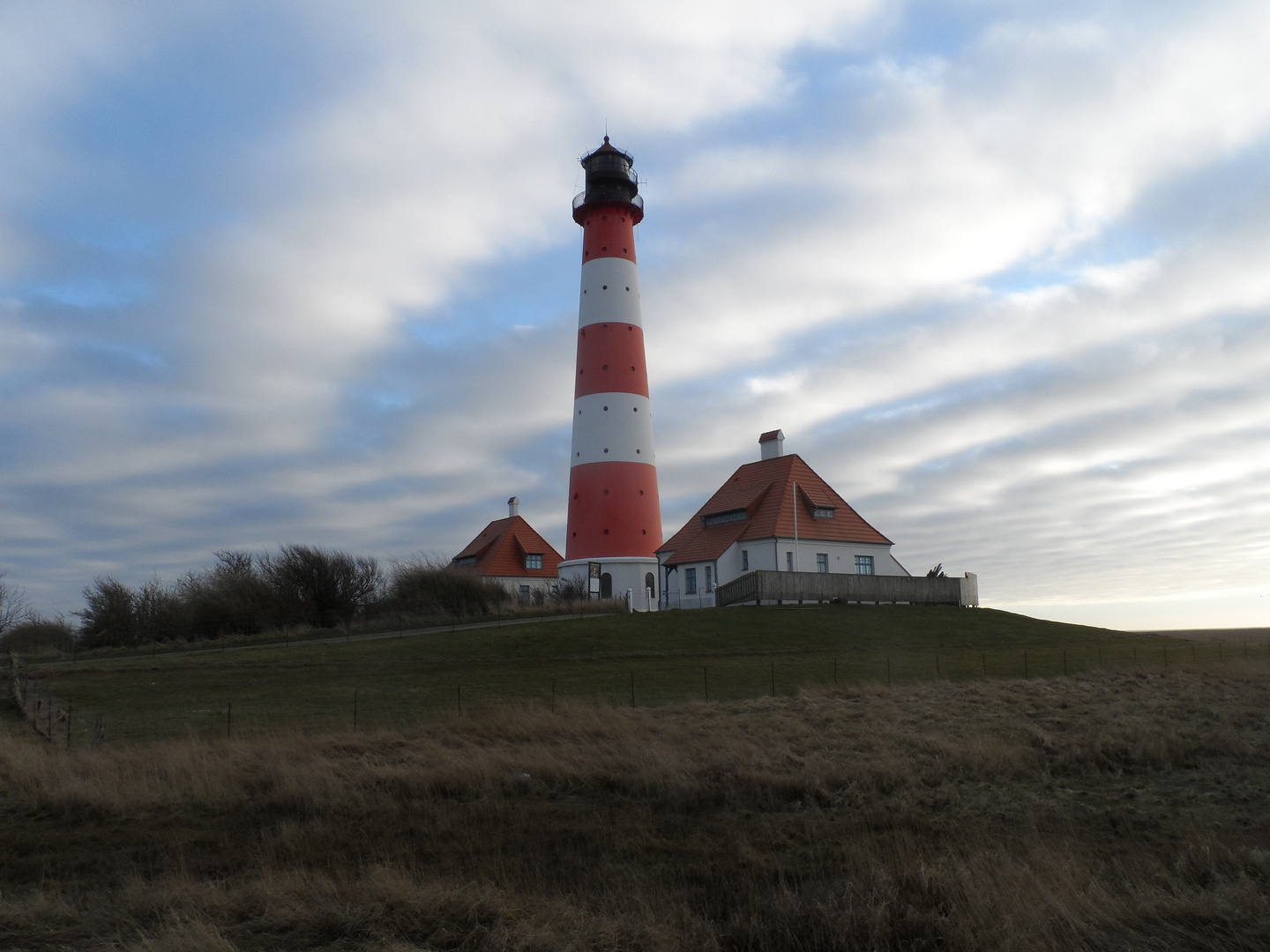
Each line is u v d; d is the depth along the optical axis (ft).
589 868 33.58
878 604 145.07
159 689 78.79
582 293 167.63
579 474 162.61
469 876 32.40
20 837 38.88
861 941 25.66
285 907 28.22
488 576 217.97
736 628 113.91
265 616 133.59
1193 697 67.62
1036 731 55.47
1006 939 24.40
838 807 41.93
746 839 37.09
